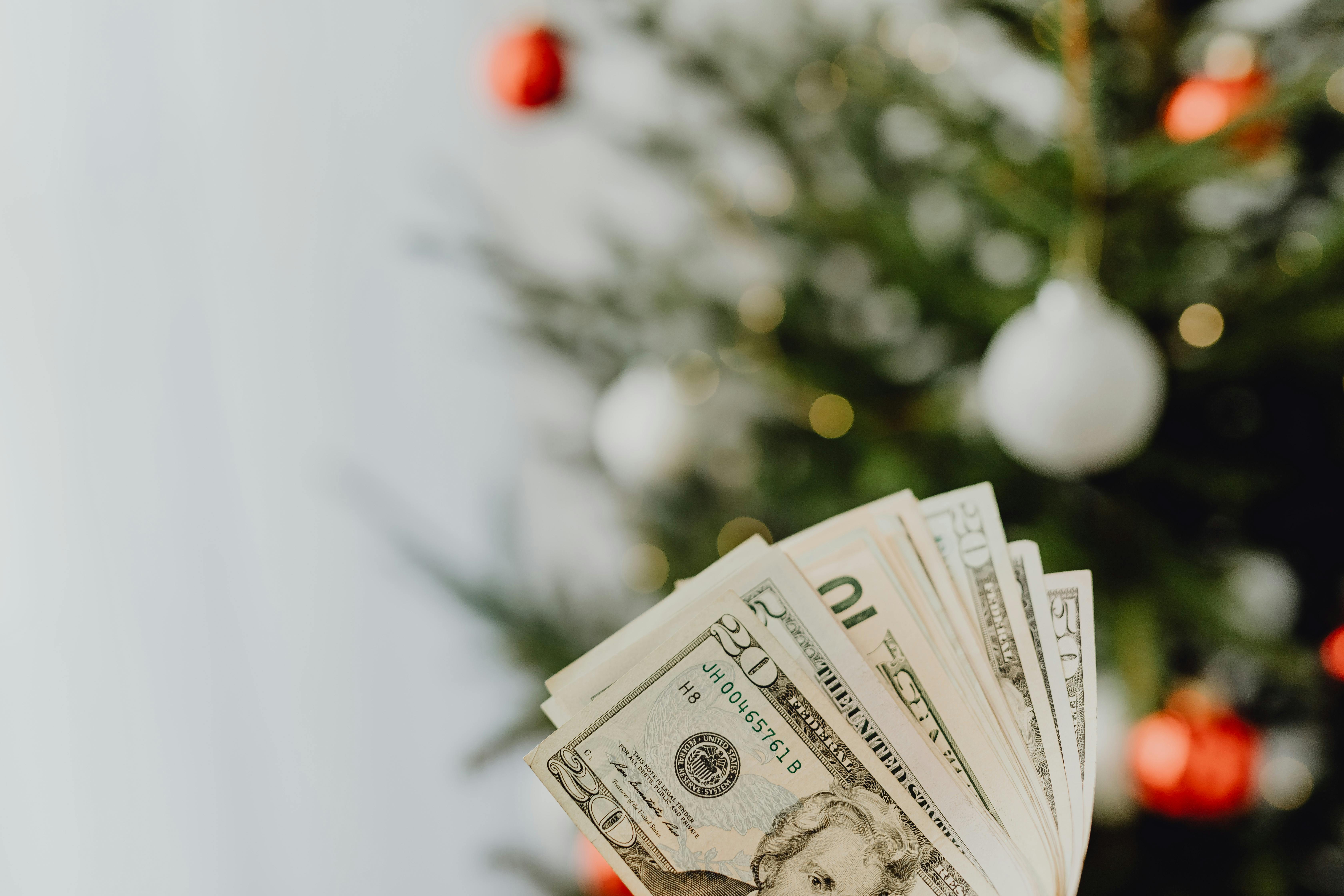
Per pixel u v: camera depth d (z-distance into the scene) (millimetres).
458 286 1348
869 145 924
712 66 961
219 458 1129
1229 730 712
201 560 1108
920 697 446
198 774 1104
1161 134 643
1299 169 773
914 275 820
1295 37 728
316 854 1257
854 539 458
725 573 465
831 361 918
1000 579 460
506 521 1066
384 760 1312
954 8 783
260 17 1156
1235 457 820
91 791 1013
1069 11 575
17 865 970
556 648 870
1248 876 831
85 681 1007
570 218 1512
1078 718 448
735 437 1107
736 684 434
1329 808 878
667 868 444
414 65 1302
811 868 437
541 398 1482
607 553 1651
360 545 1260
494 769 1358
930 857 433
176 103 1074
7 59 966
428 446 1374
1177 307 780
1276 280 715
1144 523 807
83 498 1006
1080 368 595
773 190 1068
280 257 1196
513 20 1302
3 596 967
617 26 990
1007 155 714
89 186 1008
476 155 1384
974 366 913
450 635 1323
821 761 435
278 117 1183
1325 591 883
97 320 1015
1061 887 432
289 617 1216
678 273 1011
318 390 1240
